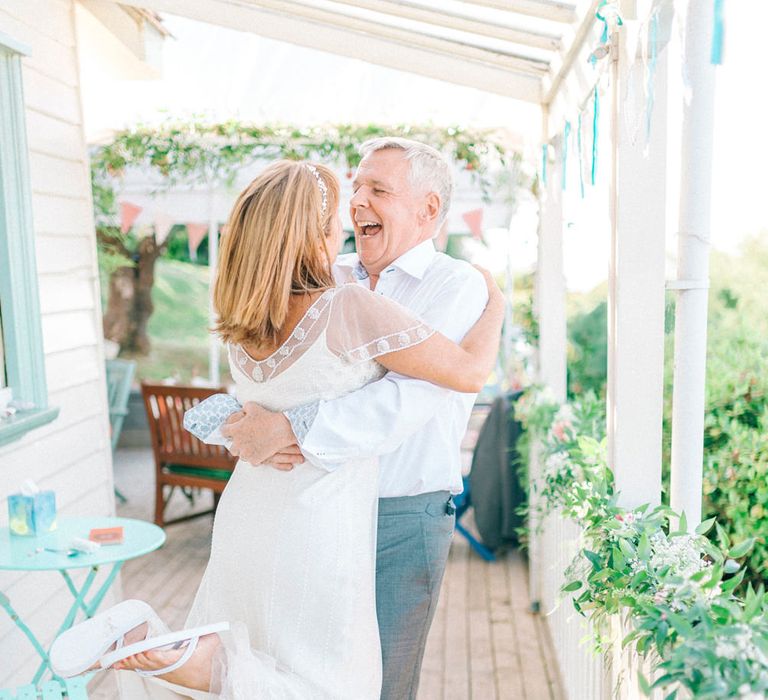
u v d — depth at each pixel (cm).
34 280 309
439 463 193
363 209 197
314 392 164
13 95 298
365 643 171
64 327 354
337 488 167
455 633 409
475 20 298
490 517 513
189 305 856
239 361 170
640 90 199
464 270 192
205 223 659
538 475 415
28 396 304
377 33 371
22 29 320
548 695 343
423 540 193
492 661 377
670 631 138
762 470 284
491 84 389
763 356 333
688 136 176
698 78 173
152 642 155
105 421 398
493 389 700
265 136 555
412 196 196
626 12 189
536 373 462
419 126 541
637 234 209
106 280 848
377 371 169
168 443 556
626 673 190
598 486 210
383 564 193
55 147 351
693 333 182
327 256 166
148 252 846
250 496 170
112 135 570
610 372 220
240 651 158
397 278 197
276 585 164
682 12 172
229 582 171
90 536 268
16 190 301
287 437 162
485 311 187
